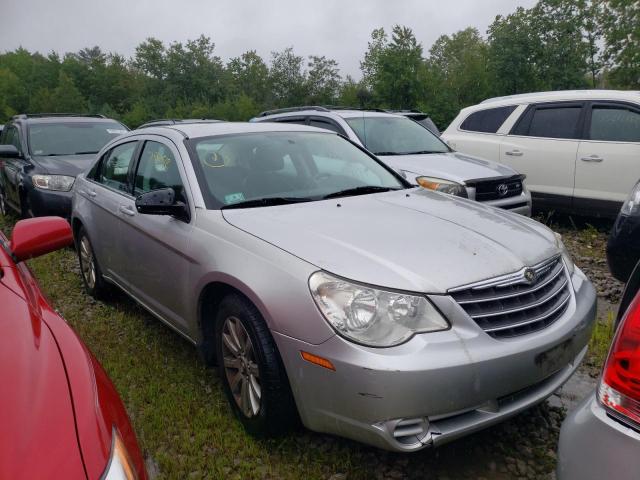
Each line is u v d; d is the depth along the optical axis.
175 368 3.90
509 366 2.54
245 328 2.94
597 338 4.05
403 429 2.45
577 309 3.00
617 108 7.07
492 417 2.56
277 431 2.95
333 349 2.51
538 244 3.11
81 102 83.69
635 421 1.60
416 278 2.58
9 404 1.59
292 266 2.75
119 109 93.62
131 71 96.38
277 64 63.25
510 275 2.72
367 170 4.30
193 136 3.98
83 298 5.34
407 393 2.38
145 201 3.49
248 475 2.82
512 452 2.96
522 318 2.70
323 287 2.60
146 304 4.13
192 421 3.25
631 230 4.17
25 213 8.09
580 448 1.69
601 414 1.68
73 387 1.72
